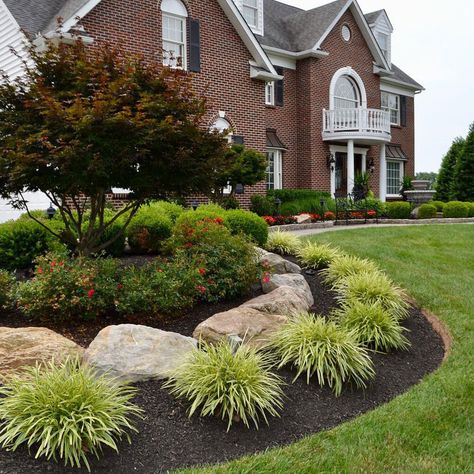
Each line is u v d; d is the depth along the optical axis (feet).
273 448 11.53
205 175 19.70
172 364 13.79
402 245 35.12
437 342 19.44
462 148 79.97
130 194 20.34
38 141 16.83
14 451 10.32
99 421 10.59
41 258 18.24
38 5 44.19
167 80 19.71
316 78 71.20
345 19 75.51
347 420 13.20
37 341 13.65
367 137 71.51
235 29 52.60
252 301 18.74
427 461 11.02
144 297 17.19
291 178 71.51
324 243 33.88
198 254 20.83
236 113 52.70
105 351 13.38
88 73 18.29
